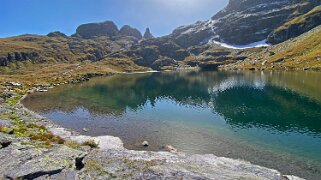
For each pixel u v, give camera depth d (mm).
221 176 25953
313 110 68125
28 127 48438
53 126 57000
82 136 48688
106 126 59656
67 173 24688
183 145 46094
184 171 26328
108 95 111000
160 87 137250
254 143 46469
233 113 69688
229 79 158375
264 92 99438
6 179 22938
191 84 144875
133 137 50906
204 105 82625
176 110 76812
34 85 138125
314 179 32812
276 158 39656
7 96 97750
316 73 150125
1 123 47469
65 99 100562
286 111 68625
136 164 29938
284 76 150250
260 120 61594
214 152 42531
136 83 163375
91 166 28328
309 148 43375
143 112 75188
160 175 25453
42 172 24141
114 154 33625
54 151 28750
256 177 27297
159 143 47188
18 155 27703
